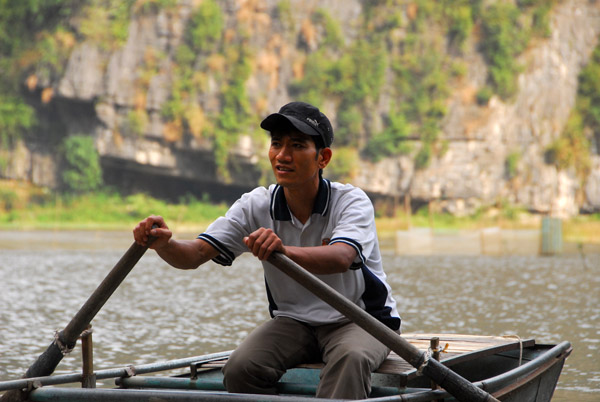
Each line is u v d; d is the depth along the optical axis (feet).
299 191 12.25
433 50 184.44
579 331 32.04
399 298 44.57
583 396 19.81
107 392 10.96
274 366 12.08
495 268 70.38
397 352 10.62
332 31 184.24
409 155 181.78
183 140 177.27
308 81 182.60
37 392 11.33
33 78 178.70
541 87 187.42
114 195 181.47
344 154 181.16
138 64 179.63
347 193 12.42
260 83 181.37
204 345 27.84
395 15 184.44
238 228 12.59
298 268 10.62
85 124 181.16
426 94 183.42
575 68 191.62
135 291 47.39
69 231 148.56
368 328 10.59
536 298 45.01
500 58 184.14
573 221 181.27
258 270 64.85
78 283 53.42
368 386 11.41
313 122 11.95
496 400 10.79
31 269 65.41
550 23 188.44
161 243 11.19
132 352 26.25
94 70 177.99
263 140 178.70
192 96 178.50
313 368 12.29
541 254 96.84
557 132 188.14
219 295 45.39
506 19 185.16
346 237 11.64
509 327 33.14
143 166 178.29
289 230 12.50
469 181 181.57
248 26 182.80
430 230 97.81
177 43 180.75
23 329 31.91
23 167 180.65
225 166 178.40
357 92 182.50
